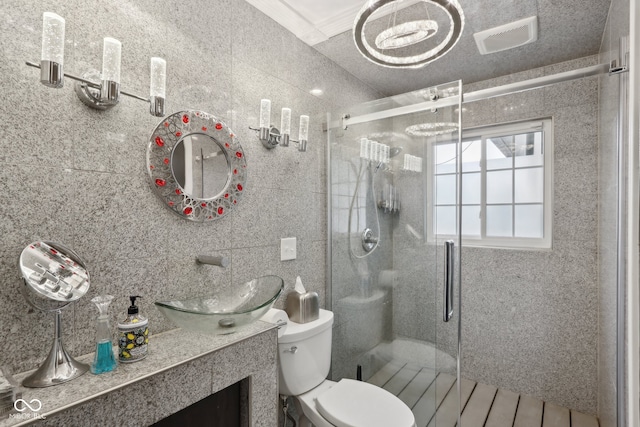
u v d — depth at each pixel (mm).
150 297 1243
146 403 929
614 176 1588
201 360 1081
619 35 1370
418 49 2096
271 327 1371
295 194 1942
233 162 1534
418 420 1867
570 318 2289
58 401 790
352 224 2104
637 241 1084
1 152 905
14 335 931
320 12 1834
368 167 2039
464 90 2639
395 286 1958
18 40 940
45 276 909
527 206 2553
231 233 1562
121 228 1161
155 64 1114
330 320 1799
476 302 2637
